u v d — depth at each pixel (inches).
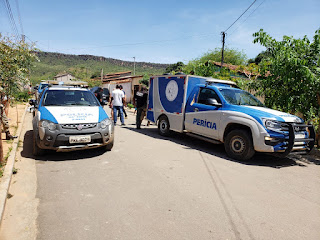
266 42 284.0
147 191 142.9
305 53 269.4
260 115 209.0
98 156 211.8
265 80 311.1
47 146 188.1
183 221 111.8
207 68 548.1
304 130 219.6
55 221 108.7
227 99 246.7
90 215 114.3
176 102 300.4
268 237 102.1
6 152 196.1
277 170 195.9
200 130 265.3
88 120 201.8
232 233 103.9
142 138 300.7
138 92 369.4
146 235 99.9
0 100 230.1
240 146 216.7
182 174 174.2
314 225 113.4
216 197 138.6
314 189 158.7
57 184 149.6
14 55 231.0
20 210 117.7
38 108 218.2
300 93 280.5
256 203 133.6
